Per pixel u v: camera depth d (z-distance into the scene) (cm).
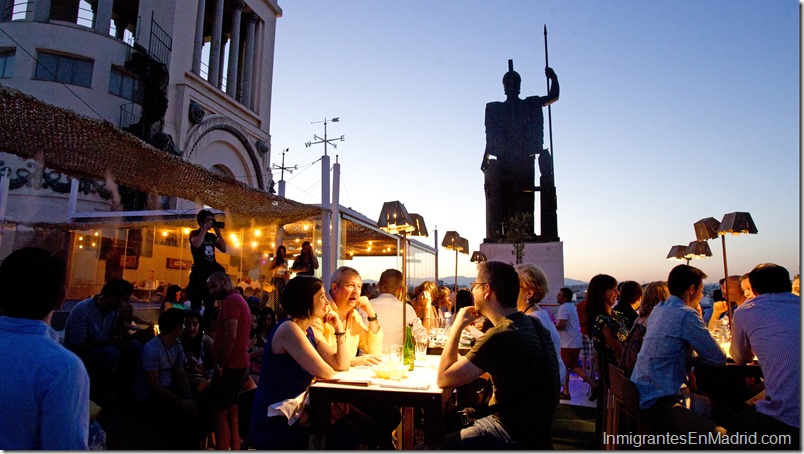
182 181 643
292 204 802
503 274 259
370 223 1070
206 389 419
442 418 247
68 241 1192
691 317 315
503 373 235
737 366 355
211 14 2303
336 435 269
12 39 1537
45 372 137
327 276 835
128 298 485
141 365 397
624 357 385
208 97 1852
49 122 420
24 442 133
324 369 269
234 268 1141
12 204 1409
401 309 462
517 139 2045
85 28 1609
